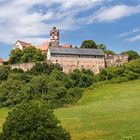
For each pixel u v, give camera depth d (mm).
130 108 133125
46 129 71000
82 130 104375
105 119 117875
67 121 119625
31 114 72188
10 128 71625
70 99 176000
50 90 180625
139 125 104000
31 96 179125
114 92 179500
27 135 70250
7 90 181875
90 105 151625
